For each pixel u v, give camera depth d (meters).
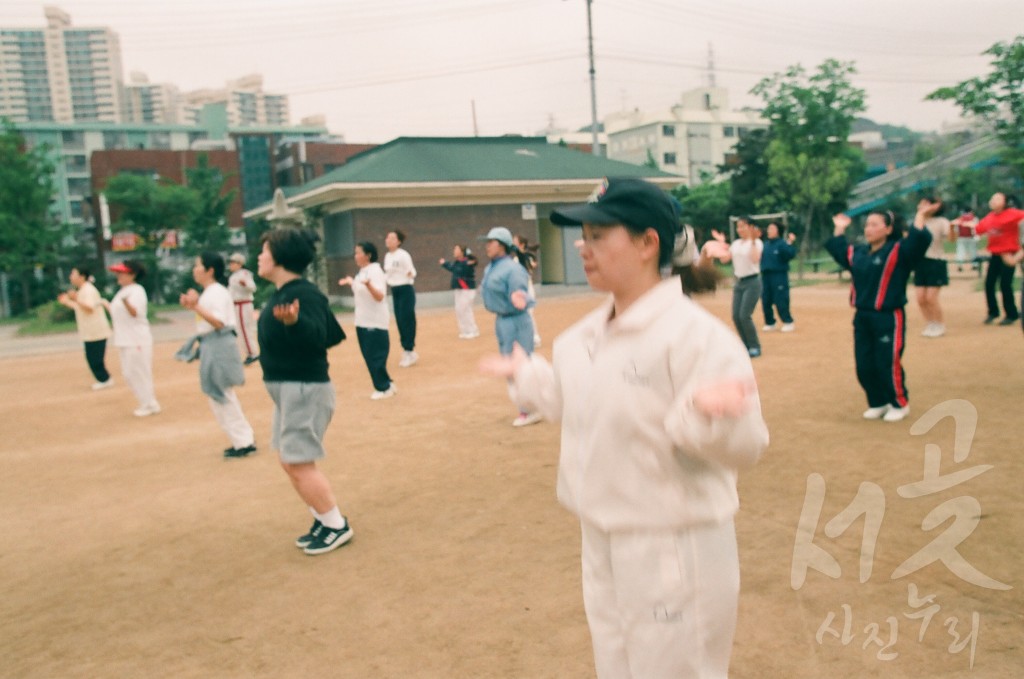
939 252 10.31
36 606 4.12
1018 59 16.31
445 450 6.63
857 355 6.49
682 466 2.04
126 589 4.27
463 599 3.81
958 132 43.22
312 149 51.47
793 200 28.44
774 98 25.25
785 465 5.45
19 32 128.50
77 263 37.09
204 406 9.63
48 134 61.19
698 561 2.05
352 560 4.43
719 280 2.43
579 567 4.08
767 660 3.08
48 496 6.18
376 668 3.25
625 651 2.15
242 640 3.58
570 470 2.23
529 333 7.54
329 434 7.50
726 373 1.95
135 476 6.59
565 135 79.00
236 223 49.31
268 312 4.44
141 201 34.16
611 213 2.05
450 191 21.97
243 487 6.03
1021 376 7.66
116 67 134.88
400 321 11.39
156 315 26.36
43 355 16.72
